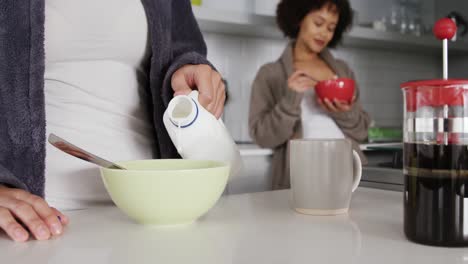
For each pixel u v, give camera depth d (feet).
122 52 2.70
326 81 6.47
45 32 2.45
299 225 1.82
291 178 2.10
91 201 2.50
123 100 2.71
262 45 8.71
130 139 2.71
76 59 2.59
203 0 8.25
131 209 1.77
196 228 1.79
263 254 1.43
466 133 1.42
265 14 8.41
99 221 1.93
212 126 2.21
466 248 1.46
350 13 7.30
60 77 2.54
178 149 2.21
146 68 2.90
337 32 7.41
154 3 2.71
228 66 8.38
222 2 8.45
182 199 1.72
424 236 1.48
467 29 10.16
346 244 1.53
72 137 2.50
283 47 8.95
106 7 2.55
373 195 2.52
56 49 2.51
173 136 2.20
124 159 2.62
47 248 1.54
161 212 1.73
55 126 2.50
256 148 6.96
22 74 2.28
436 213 1.46
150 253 1.46
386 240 1.57
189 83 2.46
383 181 2.75
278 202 2.35
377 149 3.16
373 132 8.24
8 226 1.64
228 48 8.36
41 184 2.30
